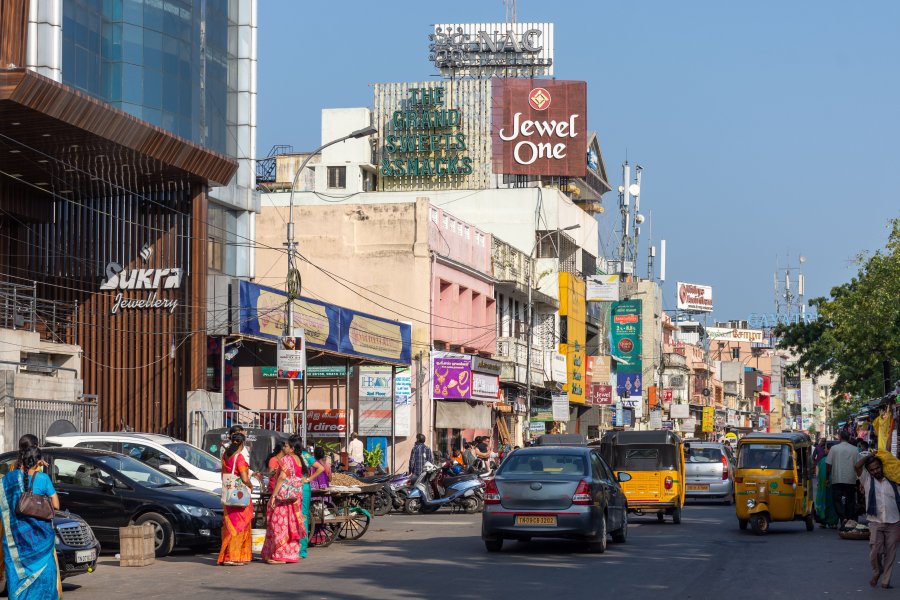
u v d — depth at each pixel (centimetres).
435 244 4778
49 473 1941
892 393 2667
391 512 3319
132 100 3466
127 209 3422
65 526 1514
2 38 2827
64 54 3200
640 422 8631
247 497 1788
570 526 1880
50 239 3472
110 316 3372
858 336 4800
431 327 4694
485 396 4903
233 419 3538
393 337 4225
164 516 1891
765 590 1439
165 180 3297
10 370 2698
